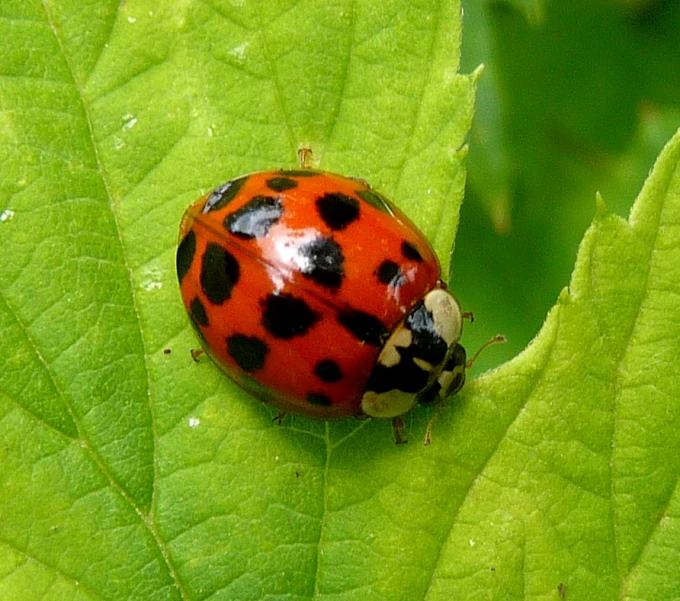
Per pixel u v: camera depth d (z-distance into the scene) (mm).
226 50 46
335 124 47
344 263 45
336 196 45
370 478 46
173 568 45
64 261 45
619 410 45
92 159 46
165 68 46
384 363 45
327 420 46
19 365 45
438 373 45
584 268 45
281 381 45
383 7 47
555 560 45
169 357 46
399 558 45
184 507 45
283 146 47
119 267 46
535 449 45
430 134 46
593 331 45
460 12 46
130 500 45
